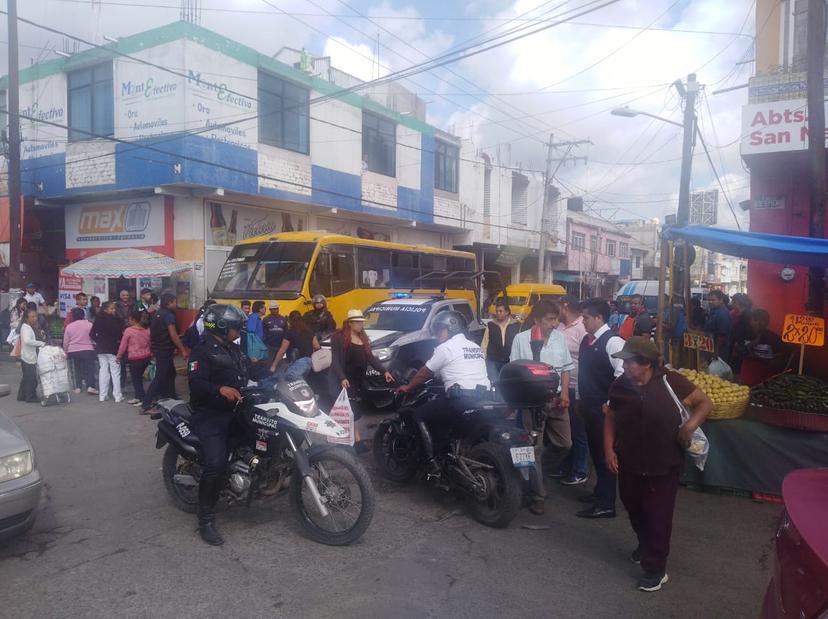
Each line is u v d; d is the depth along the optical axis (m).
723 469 5.96
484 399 5.51
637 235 59.66
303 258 13.12
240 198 18.12
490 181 31.17
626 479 4.25
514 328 8.29
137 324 10.17
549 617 3.78
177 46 15.85
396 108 25.53
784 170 9.89
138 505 5.61
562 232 39.12
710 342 7.36
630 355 4.11
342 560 4.52
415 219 25.31
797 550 2.36
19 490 4.37
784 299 9.91
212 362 4.91
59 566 4.38
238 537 4.92
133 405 10.15
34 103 18.97
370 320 11.20
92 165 17.62
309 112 19.77
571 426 6.39
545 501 5.93
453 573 4.35
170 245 17.41
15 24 15.30
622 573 4.41
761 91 8.98
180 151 15.84
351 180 21.64
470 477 5.24
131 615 3.73
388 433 6.40
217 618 3.71
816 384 5.85
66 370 10.26
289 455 4.95
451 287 18.45
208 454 4.78
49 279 20.73
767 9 9.52
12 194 15.62
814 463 5.65
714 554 4.73
